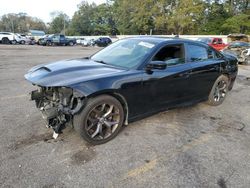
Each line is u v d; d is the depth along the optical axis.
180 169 3.00
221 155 3.38
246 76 9.97
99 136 3.46
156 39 4.32
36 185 2.59
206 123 4.46
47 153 3.18
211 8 52.66
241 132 4.16
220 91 5.54
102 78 3.28
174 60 4.26
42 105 3.79
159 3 50.44
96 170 2.89
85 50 24.81
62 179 2.70
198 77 4.67
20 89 6.18
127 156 3.22
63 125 3.36
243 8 50.41
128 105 3.65
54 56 15.70
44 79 3.24
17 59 12.74
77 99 3.15
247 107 5.55
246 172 3.01
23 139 3.50
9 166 2.88
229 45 15.44
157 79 3.86
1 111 4.52
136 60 3.83
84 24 80.75
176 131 4.04
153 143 3.60
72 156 3.14
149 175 2.85
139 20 54.84
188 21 46.97
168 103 4.25
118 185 2.66
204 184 2.75
